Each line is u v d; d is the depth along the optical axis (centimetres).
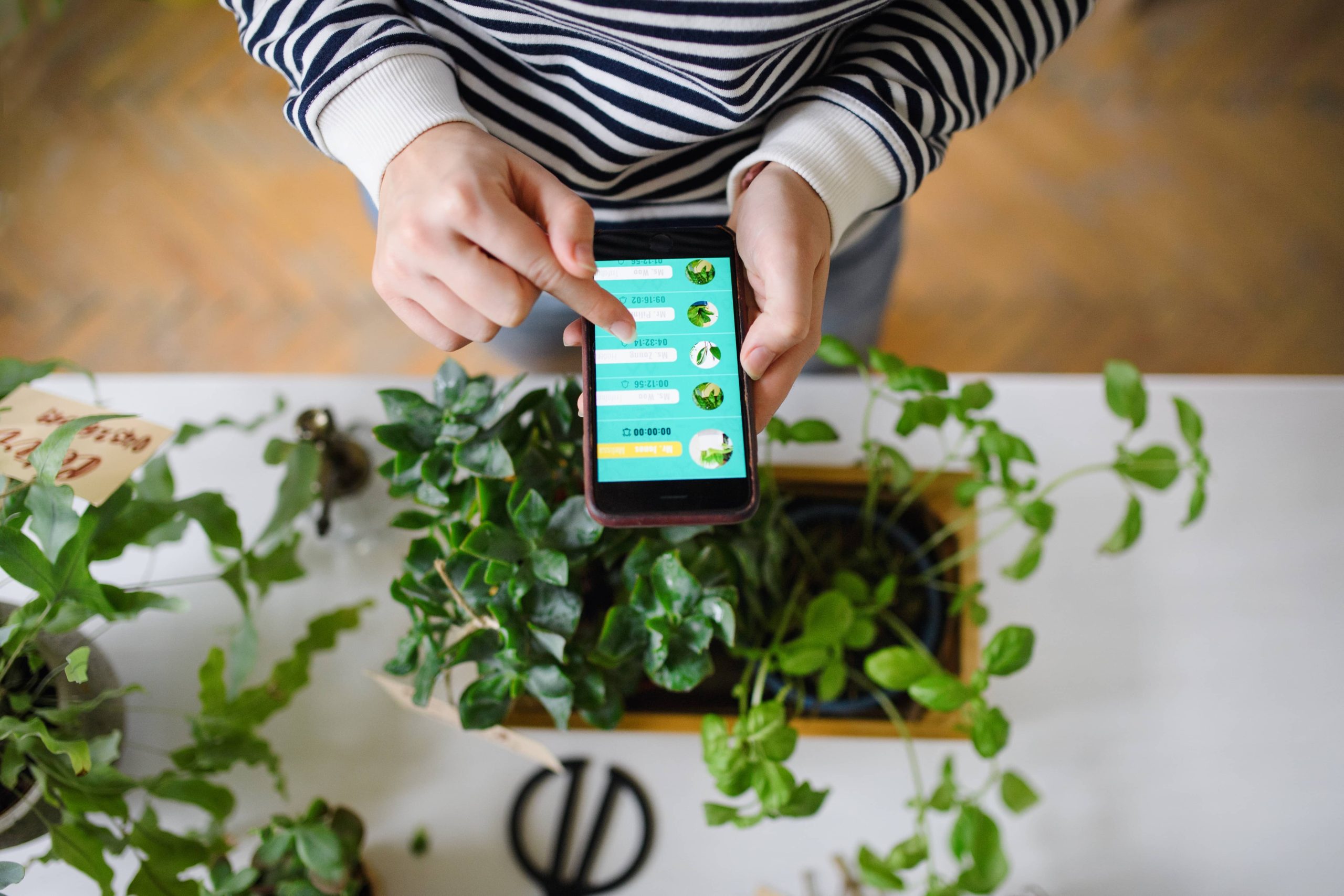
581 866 76
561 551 61
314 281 170
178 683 80
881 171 64
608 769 78
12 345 166
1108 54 180
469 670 79
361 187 91
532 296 54
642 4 55
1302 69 177
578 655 64
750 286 65
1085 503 87
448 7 64
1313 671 81
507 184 54
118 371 164
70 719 60
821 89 65
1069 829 78
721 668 78
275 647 82
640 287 61
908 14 66
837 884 76
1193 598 83
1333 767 78
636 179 74
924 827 76
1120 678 81
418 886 76
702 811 77
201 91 179
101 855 59
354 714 80
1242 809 78
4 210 173
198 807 71
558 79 66
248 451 88
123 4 182
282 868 68
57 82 179
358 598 83
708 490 57
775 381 60
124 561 84
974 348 165
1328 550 85
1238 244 169
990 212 172
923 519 82
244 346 166
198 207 173
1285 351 163
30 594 77
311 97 59
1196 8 180
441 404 64
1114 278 168
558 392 66
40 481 55
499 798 78
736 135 71
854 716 78
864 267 94
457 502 64
